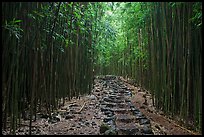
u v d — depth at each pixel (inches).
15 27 147.0
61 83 292.0
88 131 191.9
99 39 574.6
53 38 231.0
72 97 360.2
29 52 195.5
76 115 249.3
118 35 870.4
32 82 188.1
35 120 203.3
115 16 708.7
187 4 198.8
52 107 244.7
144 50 426.6
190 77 207.9
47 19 206.7
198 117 193.6
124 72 853.8
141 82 504.7
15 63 165.2
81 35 382.9
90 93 439.5
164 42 255.3
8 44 160.6
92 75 513.3
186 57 201.8
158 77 282.2
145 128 199.2
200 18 188.1
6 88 164.4
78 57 382.6
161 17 265.9
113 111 278.7
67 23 265.3
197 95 192.5
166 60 255.4
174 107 233.1
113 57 1016.2
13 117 162.7
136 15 390.9
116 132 187.8
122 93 449.1
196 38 191.8
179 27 212.8
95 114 261.7
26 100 218.5
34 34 181.2
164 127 207.0
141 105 319.6
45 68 223.9
